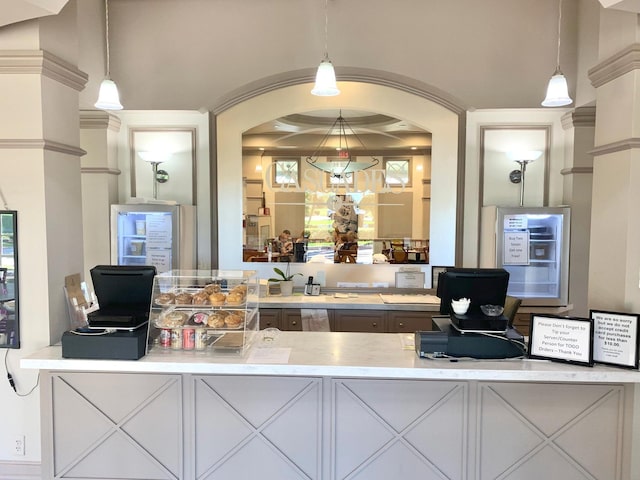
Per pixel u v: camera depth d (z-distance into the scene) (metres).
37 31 2.38
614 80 2.35
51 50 2.48
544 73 4.08
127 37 4.18
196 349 2.28
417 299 4.38
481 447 2.25
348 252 5.37
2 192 2.42
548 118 4.33
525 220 4.20
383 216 5.53
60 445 2.36
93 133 4.23
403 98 4.90
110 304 2.32
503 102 4.10
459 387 2.23
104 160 4.24
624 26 2.28
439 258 5.00
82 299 2.72
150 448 2.34
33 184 2.41
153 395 2.32
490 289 2.28
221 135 5.00
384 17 4.05
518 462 2.26
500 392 2.23
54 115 2.50
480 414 2.24
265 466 2.31
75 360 2.15
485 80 4.09
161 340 2.30
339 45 4.06
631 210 2.24
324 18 4.06
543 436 2.24
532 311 4.22
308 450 2.29
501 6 4.05
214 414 2.30
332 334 2.71
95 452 2.36
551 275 4.30
